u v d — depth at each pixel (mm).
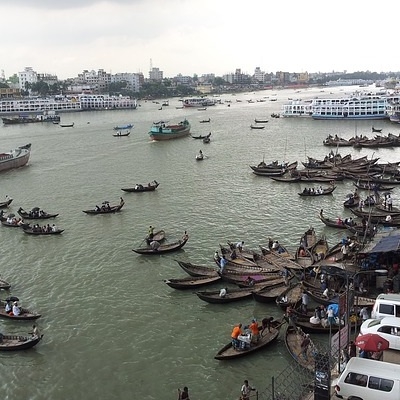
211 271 64375
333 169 122562
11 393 43969
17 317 55875
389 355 38531
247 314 55000
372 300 50969
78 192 116375
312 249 68625
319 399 32719
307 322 50031
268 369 44812
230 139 192500
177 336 51594
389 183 108375
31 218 95312
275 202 99688
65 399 42844
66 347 50594
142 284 64375
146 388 43656
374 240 61344
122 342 51031
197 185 117812
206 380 44156
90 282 65875
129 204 103500
